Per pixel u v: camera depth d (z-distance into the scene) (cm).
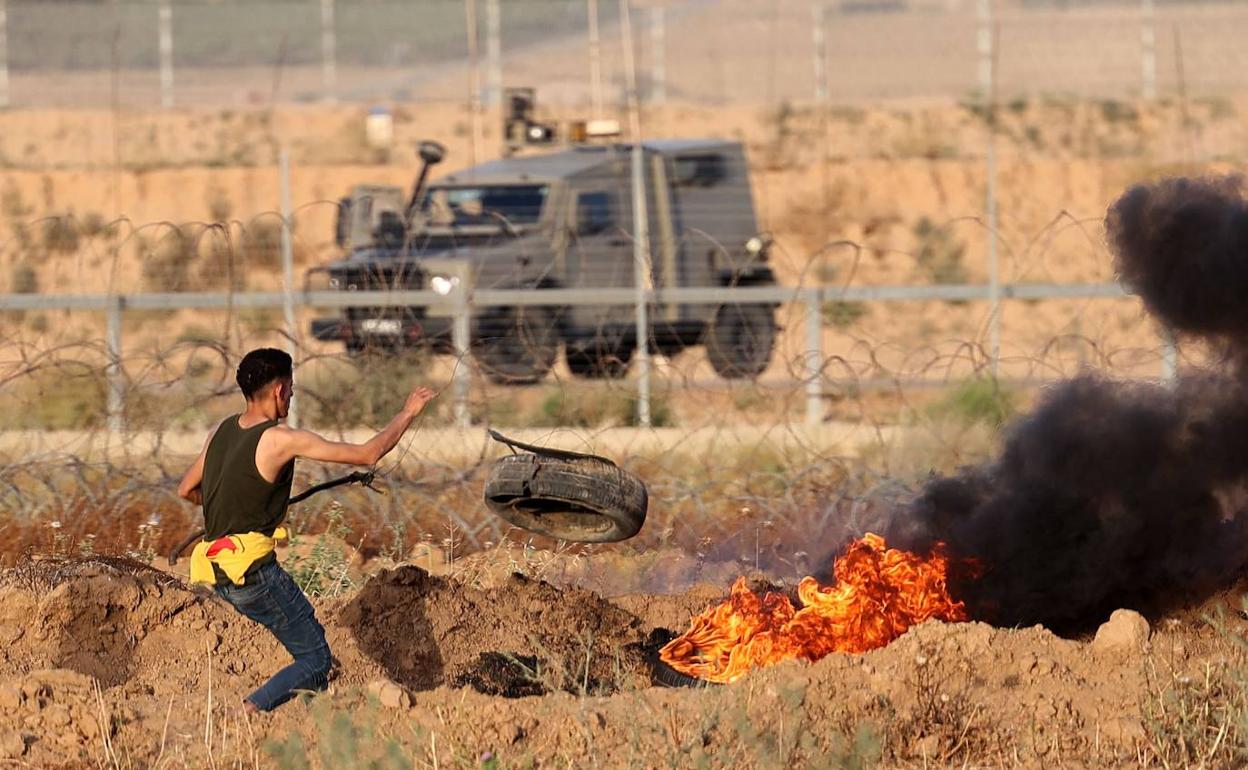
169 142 16488
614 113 15450
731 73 18400
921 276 12112
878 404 6231
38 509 4291
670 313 6812
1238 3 18862
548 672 2816
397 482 4309
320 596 3594
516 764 2361
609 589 3781
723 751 2344
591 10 8362
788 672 2612
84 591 3014
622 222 7338
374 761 2228
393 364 5388
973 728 2509
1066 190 15000
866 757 2270
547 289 6756
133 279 11494
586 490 2830
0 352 6284
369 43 18725
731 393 5472
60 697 2627
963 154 16062
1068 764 2411
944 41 19300
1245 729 2359
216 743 2520
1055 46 18838
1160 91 17438
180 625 3050
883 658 2666
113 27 18362
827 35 19200
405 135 16338
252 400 2572
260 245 10706
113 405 5022
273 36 18962
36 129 16438
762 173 15288
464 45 18288
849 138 16838
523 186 7219
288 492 2570
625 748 2425
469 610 3139
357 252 6938
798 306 7275
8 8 17788
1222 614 3078
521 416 5872
